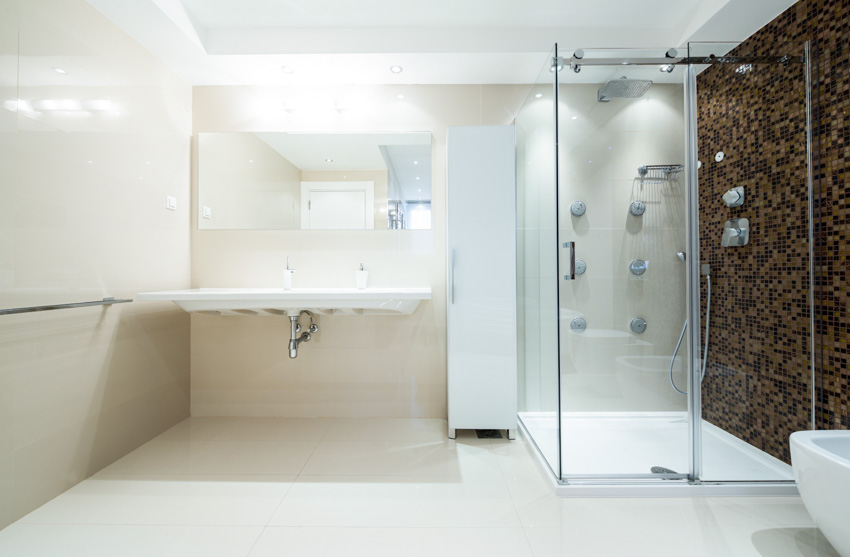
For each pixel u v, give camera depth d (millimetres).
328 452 2082
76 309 1737
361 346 2598
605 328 1759
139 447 2121
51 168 1616
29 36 1522
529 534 1417
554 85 1784
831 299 1654
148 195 2182
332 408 2596
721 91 1761
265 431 2359
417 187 2582
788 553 1315
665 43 2283
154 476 1821
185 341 2539
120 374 1996
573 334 1753
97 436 1857
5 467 1444
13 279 1469
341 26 2234
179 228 2455
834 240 1644
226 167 2582
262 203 2584
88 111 1791
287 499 1639
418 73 2465
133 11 1857
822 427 1687
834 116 1640
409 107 2590
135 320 2092
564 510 1566
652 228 1772
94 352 1835
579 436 1741
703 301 1752
